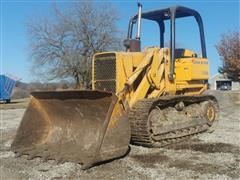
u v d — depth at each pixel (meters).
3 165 8.48
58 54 34.84
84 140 9.11
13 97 46.00
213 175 7.34
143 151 9.40
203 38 12.52
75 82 34.47
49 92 9.21
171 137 10.39
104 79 10.05
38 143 9.62
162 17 11.88
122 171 7.73
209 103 12.41
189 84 11.82
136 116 9.55
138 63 10.30
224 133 11.97
